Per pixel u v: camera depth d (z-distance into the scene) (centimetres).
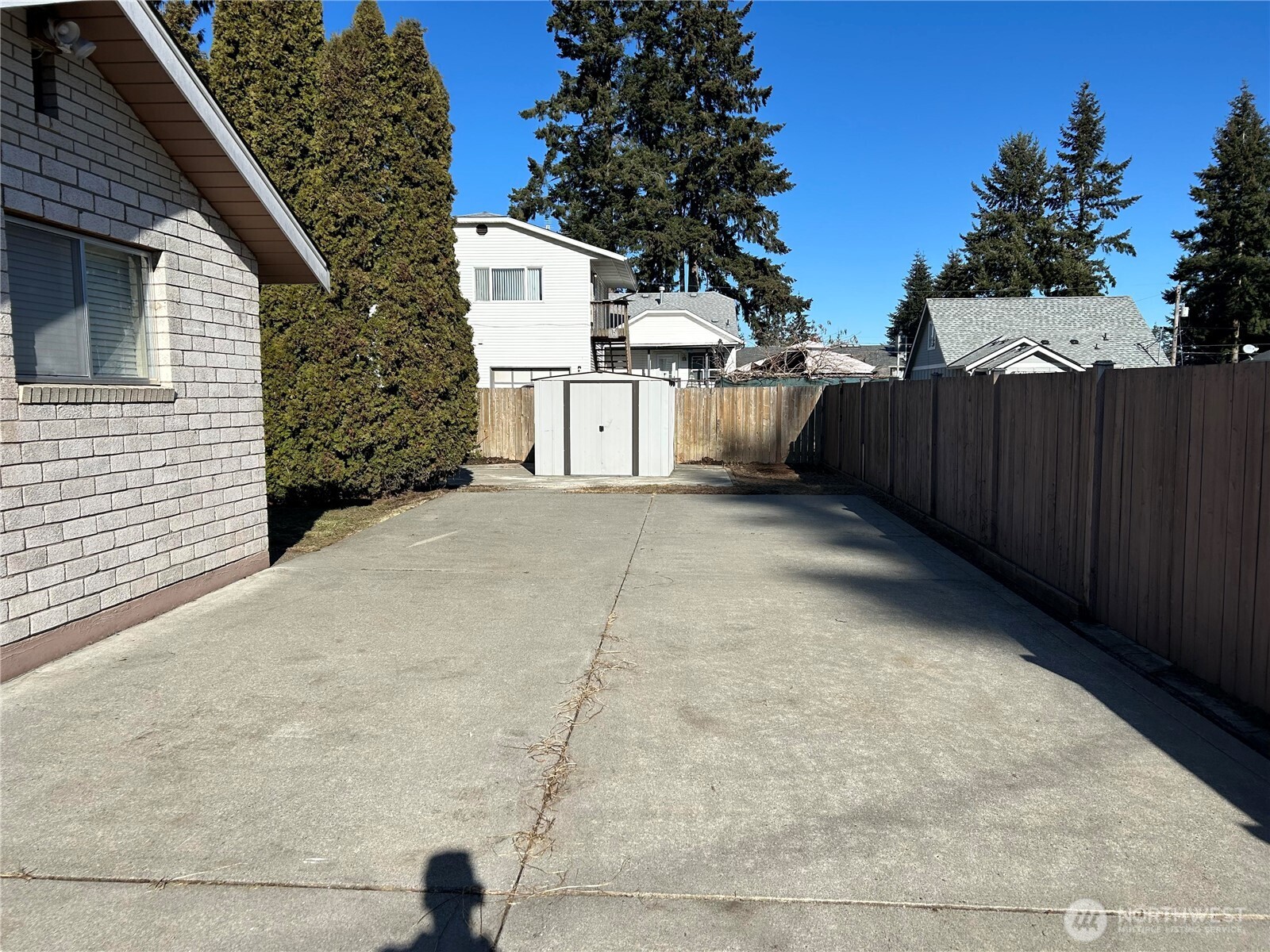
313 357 1059
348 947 240
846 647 525
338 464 1089
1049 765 357
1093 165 5653
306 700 429
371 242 1120
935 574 738
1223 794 330
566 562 780
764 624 576
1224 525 421
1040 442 662
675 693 441
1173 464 468
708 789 336
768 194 4503
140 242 566
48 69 481
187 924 250
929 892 267
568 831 304
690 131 4403
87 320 528
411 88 1193
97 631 522
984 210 5641
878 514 1111
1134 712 416
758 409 1997
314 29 1056
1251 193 4388
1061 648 523
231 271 686
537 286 2536
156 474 581
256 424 729
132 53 510
